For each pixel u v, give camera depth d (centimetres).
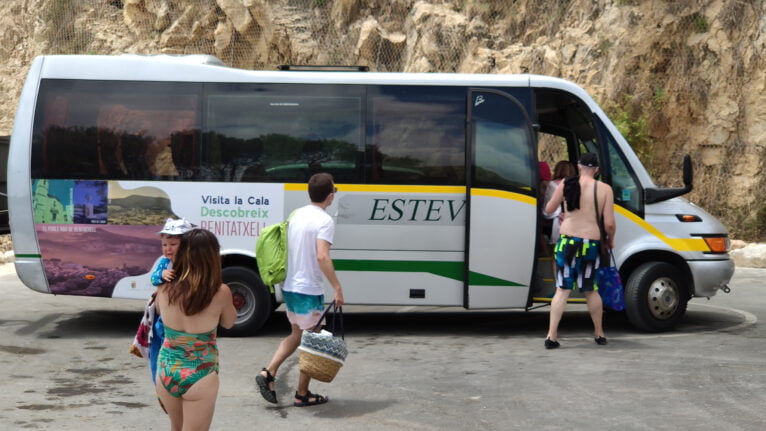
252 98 949
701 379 722
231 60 2061
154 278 452
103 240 941
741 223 1742
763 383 707
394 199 934
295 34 2019
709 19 1822
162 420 614
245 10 2036
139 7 2241
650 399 660
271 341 922
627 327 1009
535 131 936
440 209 934
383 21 2012
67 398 679
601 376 738
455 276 934
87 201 940
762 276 1463
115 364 811
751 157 1766
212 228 942
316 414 630
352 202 934
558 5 1944
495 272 928
